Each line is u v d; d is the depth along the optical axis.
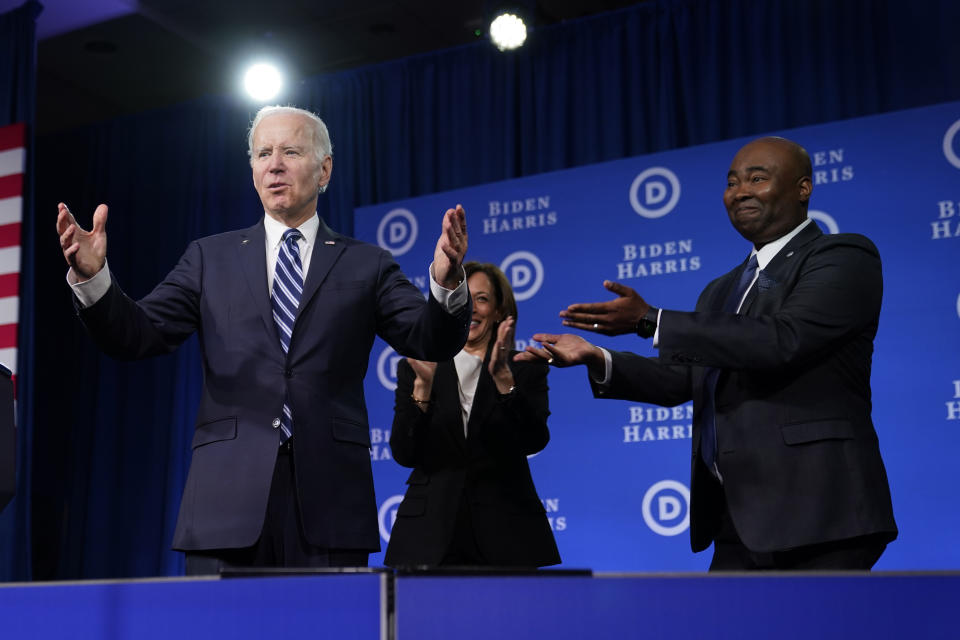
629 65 5.00
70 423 6.05
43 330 6.28
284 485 1.92
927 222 4.04
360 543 1.91
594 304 2.08
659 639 1.23
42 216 6.39
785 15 4.72
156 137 6.10
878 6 4.61
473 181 5.20
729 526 2.18
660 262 4.44
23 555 4.90
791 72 4.68
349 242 2.17
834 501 1.95
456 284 1.94
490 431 2.87
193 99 6.30
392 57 6.01
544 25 5.24
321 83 5.64
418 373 2.86
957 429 3.85
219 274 2.10
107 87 6.31
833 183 4.20
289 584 1.24
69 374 6.16
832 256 2.12
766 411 2.05
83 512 5.83
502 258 4.71
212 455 1.93
